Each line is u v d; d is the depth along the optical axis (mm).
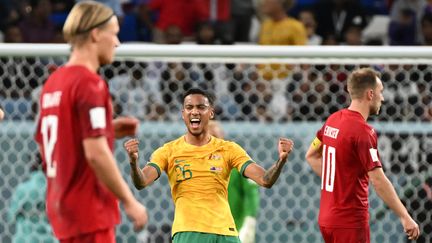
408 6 39375
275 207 25438
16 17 37875
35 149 24484
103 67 25625
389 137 25062
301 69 25875
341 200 20969
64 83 14438
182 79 26188
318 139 21922
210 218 21125
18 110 24922
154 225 25203
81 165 14500
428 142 24891
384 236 25234
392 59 24250
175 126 25156
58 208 14617
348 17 39594
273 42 34969
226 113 26156
